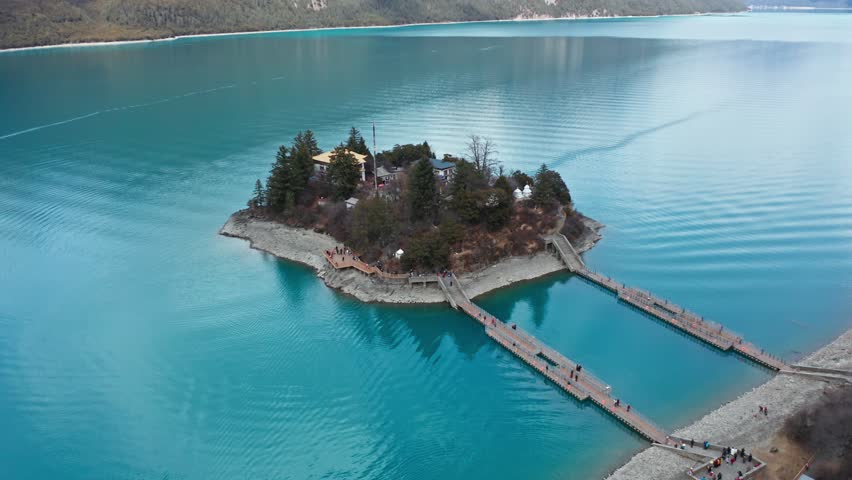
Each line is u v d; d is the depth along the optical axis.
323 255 153.00
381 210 147.75
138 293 139.62
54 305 134.38
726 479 81.56
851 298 136.38
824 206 187.12
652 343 121.56
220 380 110.50
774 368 111.62
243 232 168.88
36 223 175.62
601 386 105.69
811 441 87.00
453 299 133.25
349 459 93.19
